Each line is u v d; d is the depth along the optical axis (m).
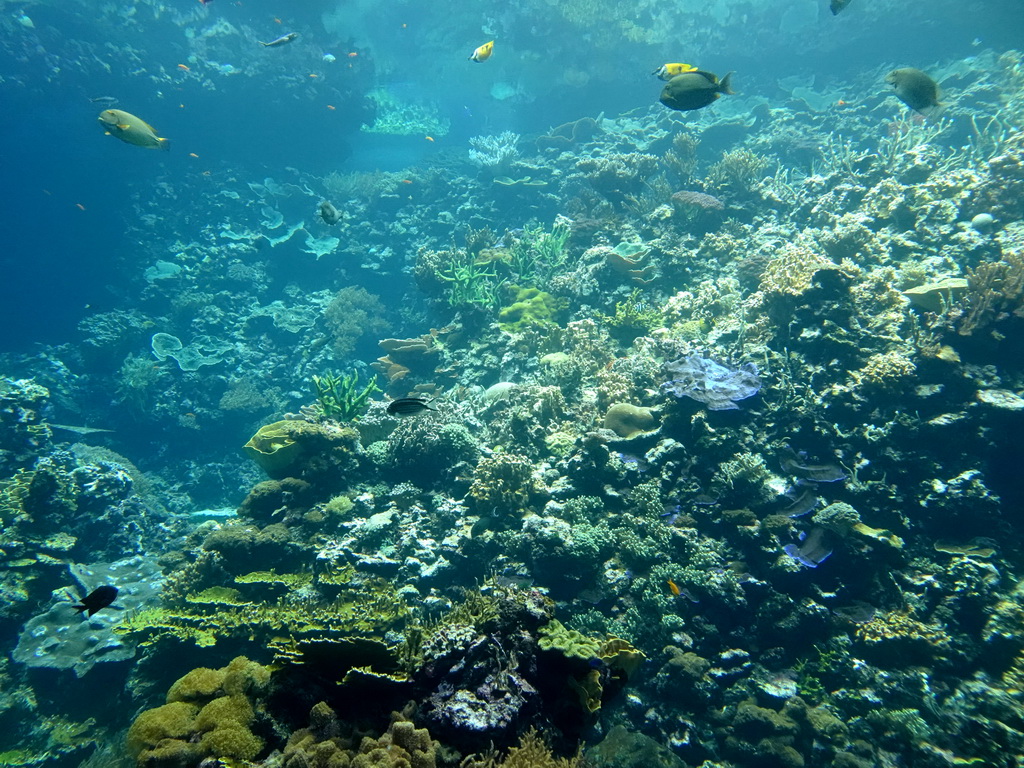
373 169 34.25
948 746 5.56
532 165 23.28
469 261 16.36
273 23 26.39
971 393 7.54
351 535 7.54
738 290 12.07
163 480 17.66
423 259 16.14
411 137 36.03
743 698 6.18
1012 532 6.82
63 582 9.08
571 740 4.21
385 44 33.47
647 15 27.94
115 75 21.66
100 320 19.97
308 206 24.98
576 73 28.47
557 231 16.69
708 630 6.51
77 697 7.32
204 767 3.42
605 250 14.25
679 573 6.72
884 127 19.59
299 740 3.57
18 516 9.39
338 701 3.86
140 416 18.44
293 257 22.89
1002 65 19.91
